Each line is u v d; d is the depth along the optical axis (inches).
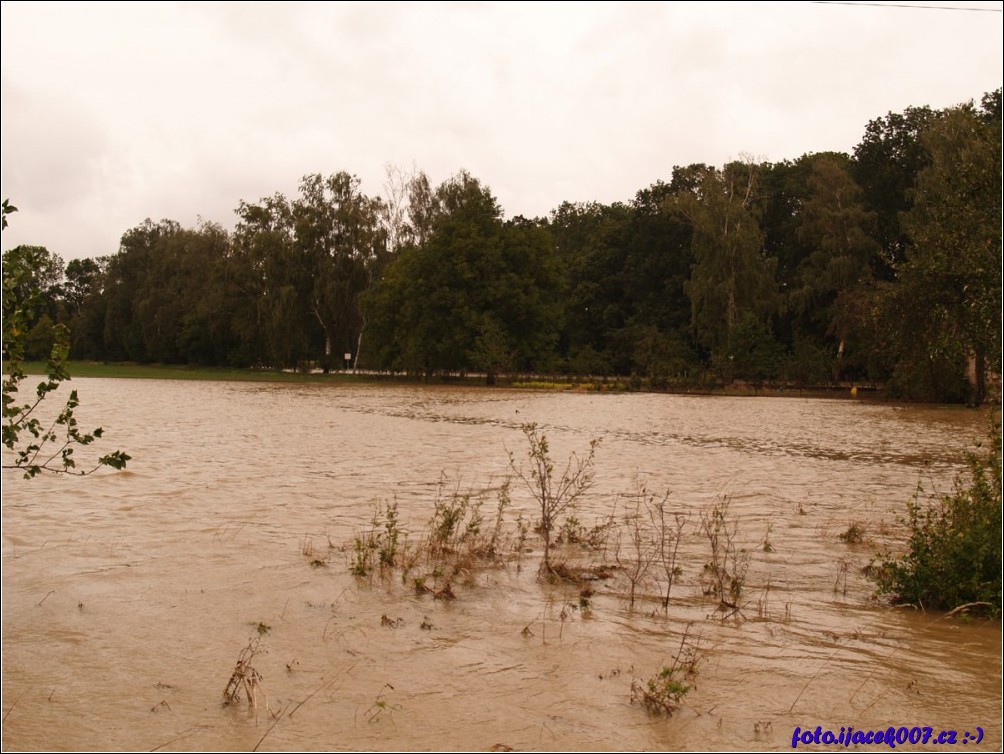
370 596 318.0
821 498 553.6
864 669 248.8
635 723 209.8
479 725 207.6
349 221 2773.1
